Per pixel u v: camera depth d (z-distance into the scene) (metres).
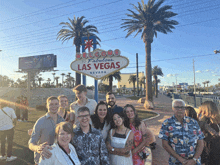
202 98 12.98
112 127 2.86
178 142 2.52
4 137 4.52
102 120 2.98
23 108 10.66
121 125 2.77
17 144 5.76
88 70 8.36
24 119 11.23
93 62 8.29
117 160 2.64
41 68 41.91
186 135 2.51
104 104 2.92
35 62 42.22
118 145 2.69
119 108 3.44
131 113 2.95
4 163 4.20
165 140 2.63
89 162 2.28
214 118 3.11
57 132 2.06
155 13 23.94
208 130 2.98
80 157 2.30
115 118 2.68
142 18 24.62
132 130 2.93
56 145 2.00
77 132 2.38
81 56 8.43
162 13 23.77
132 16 25.41
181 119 2.62
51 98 2.76
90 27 31.75
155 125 10.23
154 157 4.96
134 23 25.84
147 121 11.92
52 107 2.71
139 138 2.91
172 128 2.57
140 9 24.91
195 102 14.82
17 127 8.66
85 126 2.40
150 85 23.08
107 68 8.10
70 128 2.08
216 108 3.13
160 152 5.39
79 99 3.42
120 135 2.73
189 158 2.48
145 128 3.01
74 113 3.46
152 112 16.77
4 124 4.35
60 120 2.92
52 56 41.38
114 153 2.67
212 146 2.90
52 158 1.88
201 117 3.40
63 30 32.09
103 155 2.43
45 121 2.66
